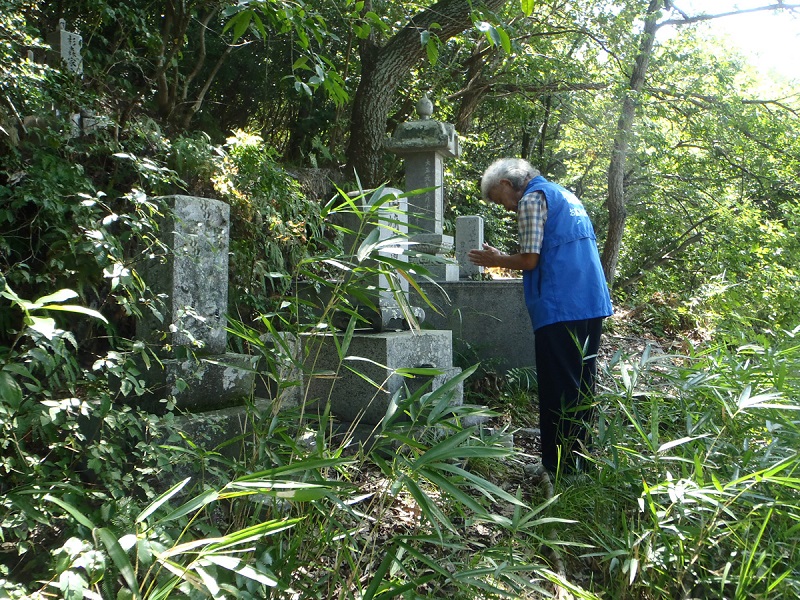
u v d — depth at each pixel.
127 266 2.73
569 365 3.39
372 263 3.88
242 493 1.62
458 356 5.37
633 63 11.01
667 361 4.73
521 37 10.55
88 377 2.20
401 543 1.87
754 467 2.61
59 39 5.59
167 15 6.72
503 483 3.42
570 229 3.43
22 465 2.02
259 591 1.75
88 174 4.26
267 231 5.00
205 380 2.87
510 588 2.25
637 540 2.17
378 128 8.54
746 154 12.38
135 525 1.67
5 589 1.50
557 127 16.97
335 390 3.82
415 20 8.03
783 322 6.38
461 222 6.87
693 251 12.01
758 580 2.01
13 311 3.22
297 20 2.95
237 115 9.75
